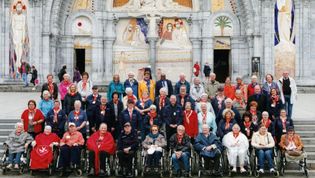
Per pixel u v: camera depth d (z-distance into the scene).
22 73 43.97
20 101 34.03
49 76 24.36
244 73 46.00
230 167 20.12
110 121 21.23
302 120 25.77
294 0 44.50
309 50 44.50
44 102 22.53
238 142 20.06
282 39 44.72
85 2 46.19
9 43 43.88
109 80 46.38
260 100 22.72
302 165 20.36
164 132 21.45
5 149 20.72
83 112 21.11
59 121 21.16
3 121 25.61
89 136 21.52
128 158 19.78
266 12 44.59
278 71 44.75
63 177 19.70
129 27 46.66
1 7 43.56
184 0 46.50
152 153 19.70
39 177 19.67
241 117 22.36
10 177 19.59
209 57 46.12
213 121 21.44
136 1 46.31
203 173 20.20
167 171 20.36
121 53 46.66
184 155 19.78
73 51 46.28
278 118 21.31
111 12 46.31
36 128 21.25
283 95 24.64
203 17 46.03
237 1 45.88
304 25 44.41
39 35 44.38
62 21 46.03
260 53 44.84
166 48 46.56
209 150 19.89
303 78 44.44
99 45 46.16
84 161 20.75
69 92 22.53
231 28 46.19
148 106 22.09
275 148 20.75
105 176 19.88
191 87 24.22
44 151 19.75
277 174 19.98
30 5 44.16
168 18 46.47
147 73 24.33
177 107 21.22
